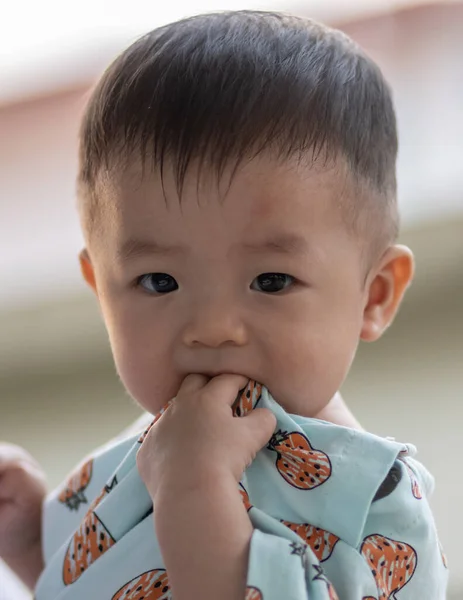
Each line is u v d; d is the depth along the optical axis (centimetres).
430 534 70
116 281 73
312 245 70
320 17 177
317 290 71
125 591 69
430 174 192
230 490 63
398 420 164
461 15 184
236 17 78
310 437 69
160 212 68
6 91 189
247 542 61
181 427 66
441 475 150
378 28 182
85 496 83
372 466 68
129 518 71
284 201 68
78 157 80
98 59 182
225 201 67
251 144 67
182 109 68
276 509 68
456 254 194
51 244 200
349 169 73
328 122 71
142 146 69
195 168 67
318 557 66
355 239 74
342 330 73
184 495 63
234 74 70
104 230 73
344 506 67
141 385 73
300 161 69
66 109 188
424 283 194
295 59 73
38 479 95
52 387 197
